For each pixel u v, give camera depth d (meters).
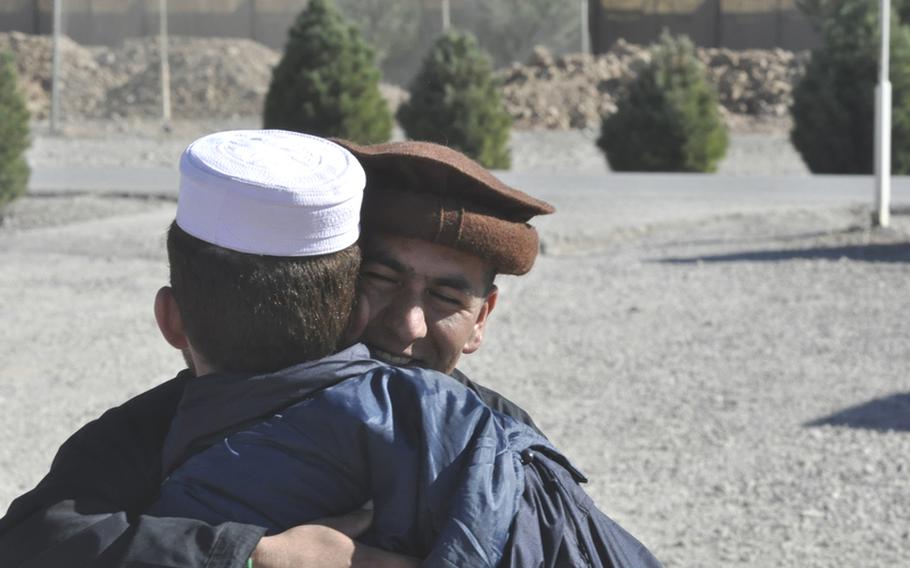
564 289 12.34
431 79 22.23
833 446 7.40
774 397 8.47
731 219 16.92
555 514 1.88
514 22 49.50
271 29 51.38
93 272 13.67
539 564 1.81
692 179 20.53
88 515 1.87
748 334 10.31
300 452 1.84
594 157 28.31
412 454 1.84
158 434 2.10
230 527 1.77
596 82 39.75
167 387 2.18
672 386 8.80
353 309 2.07
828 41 21.38
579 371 9.25
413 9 49.81
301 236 1.86
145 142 32.38
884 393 8.50
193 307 1.90
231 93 42.34
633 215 16.81
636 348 9.92
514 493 1.83
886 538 6.04
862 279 12.52
